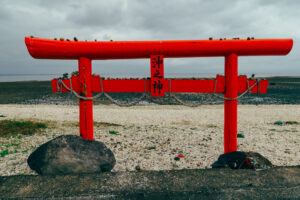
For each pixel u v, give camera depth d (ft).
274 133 26.94
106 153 13.79
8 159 16.69
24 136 23.22
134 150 19.99
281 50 12.52
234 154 12.60
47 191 8.75
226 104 13.53
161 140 23.48
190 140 23.58
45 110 45.29
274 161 17.20
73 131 26.58
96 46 12.91
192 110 49.47
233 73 13.00
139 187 9.08
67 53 13.03
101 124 31.65
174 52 12.94
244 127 31.35
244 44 12.46
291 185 9.12
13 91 106.11
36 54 12.80
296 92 97.76
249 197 8.61
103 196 8.52
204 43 12.63
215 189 8.87
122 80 13.80
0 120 28.91
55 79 14.12
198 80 13.47
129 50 12.94
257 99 77.00
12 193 8.60
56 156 12.14
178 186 9.12
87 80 13.64
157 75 13.37
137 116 41.42
